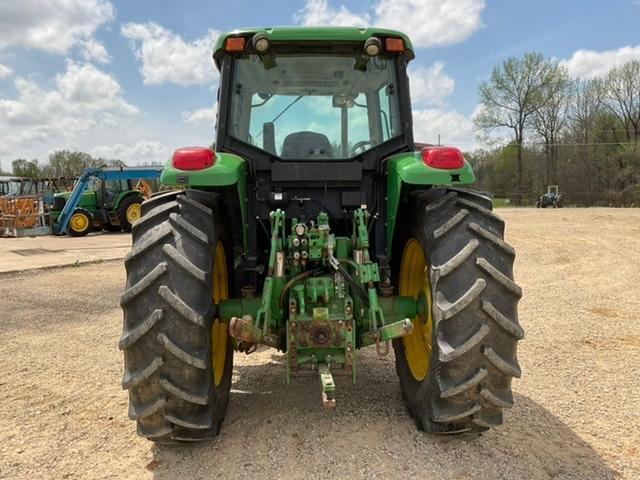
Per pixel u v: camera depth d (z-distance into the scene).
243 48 3.40
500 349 2.66
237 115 3.50
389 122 3.54
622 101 46.38
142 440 3.12
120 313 6.32
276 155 3.39
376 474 2.65
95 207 18.91
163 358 2.58
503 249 2.78
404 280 3.60
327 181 3.34
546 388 3.81
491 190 51.31
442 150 2.97
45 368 4.41
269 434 3.09
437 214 2.97
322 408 3.45
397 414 3.35
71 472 2.78
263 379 4.04
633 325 5.47
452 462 2.76
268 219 3.38
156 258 2.70
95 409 3.58
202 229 2.86
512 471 2.68
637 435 3.09
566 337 5.06
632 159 44.50
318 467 2.73
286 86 3.54
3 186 24.45
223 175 2.88
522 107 47.44
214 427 2.86
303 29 3.37
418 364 3.34
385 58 3.52
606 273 8.56
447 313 2.64
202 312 2.63
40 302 6.91
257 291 3.37
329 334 2.98
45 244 14.51
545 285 7.68
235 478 2.65
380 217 3.43
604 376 4.04
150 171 18.78
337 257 3.19
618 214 23.59
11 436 3.19
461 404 2.72
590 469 2.71
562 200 43.59
